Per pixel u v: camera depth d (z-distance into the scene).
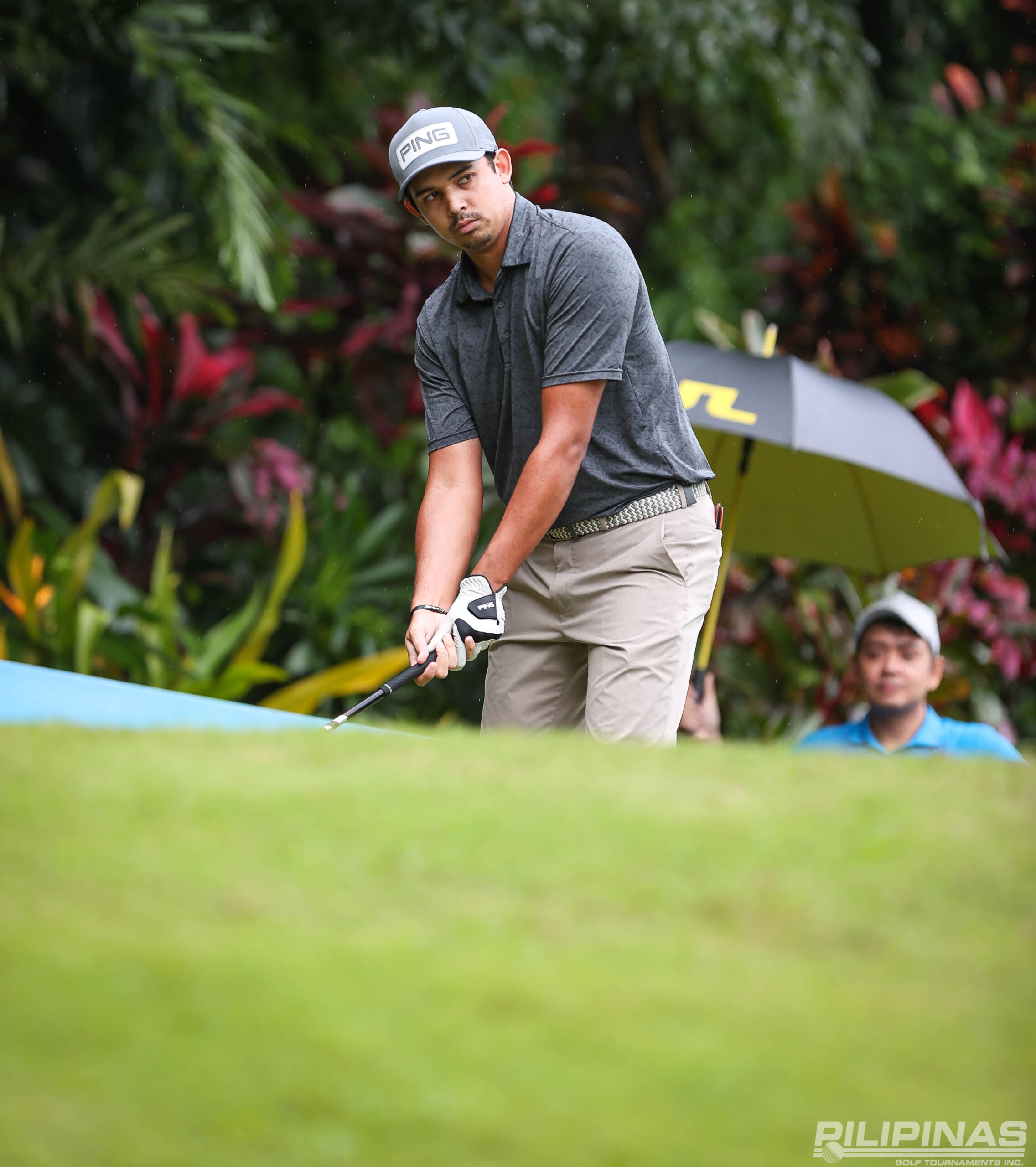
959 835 5.84
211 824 5.71
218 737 7.62
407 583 25.09
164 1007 4.11
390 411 25.09
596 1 31.50
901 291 31.45
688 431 12.05
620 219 40.47
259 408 24.86
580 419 11.09
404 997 4.24
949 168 34.38
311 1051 3.93
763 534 19.69
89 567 21.72
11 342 28.05
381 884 5.15
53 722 8.23
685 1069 3.95
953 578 23.61
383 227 24.97
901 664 17.31
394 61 36.91
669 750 7.78
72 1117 3.60
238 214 25.02
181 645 22.50
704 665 17.48
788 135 34.66
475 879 5.23
